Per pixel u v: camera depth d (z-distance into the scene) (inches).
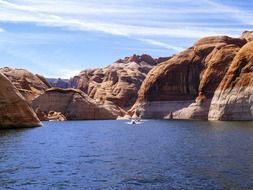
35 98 7140.8
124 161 1640.0
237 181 1178.0
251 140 2401.6
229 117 5275.6
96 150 2082.9
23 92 7268.7
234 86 5378.9
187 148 2089.1
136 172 1364.4
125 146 2300.7
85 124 5516.7
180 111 7076.8
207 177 1246.9
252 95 5068.9
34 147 2191.2
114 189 1114.7
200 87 6761.8
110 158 1743.4
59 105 7140.8
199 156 1734.7
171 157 1734.7
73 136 3196.4
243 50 5649.6
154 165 1512.1
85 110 7214.6
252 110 5017.2
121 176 1295.5
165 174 1316.4
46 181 1218.6
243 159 1596.9
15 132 3201.3
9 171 1381.6
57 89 7263.8
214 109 5654.5
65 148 2187.5
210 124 4512.8
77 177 1282.0
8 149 2053.4
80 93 7386.8
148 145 2341.3
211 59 6929.1
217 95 5669.3
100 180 1234.6
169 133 3412.9
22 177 1275.8
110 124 5506.9
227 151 1877.5
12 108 3681.1
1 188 1118.4
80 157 1780.3
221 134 2977.4
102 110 7450.8
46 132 3506.4
